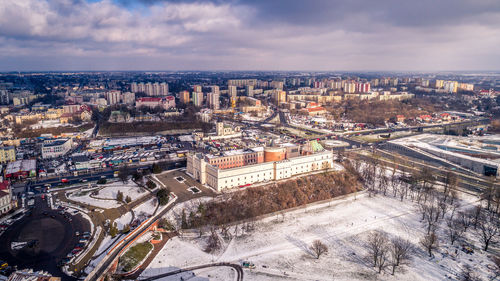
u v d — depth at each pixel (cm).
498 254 19200
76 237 19562
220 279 16300
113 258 17300
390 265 17988
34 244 18538
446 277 17062
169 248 19188
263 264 17775
